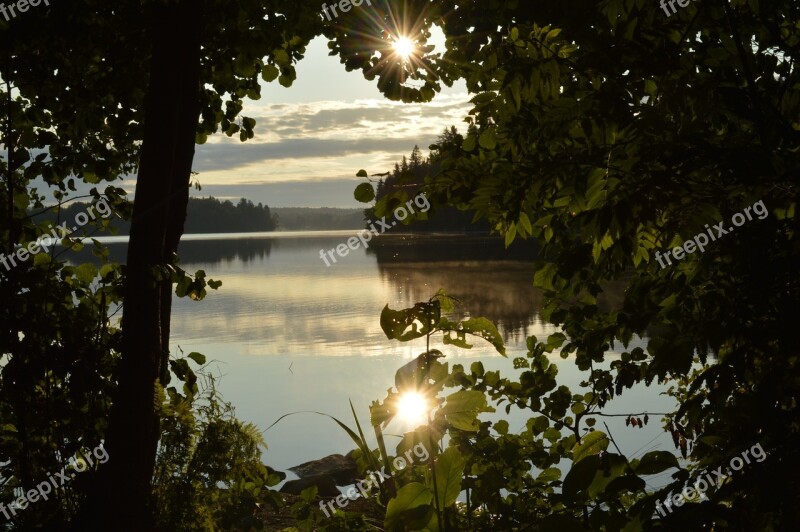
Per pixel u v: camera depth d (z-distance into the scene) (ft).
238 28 19.84
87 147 20.54
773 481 5.39
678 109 6.87
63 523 14.53
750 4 7.46
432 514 8.16
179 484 15.05
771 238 5.98
